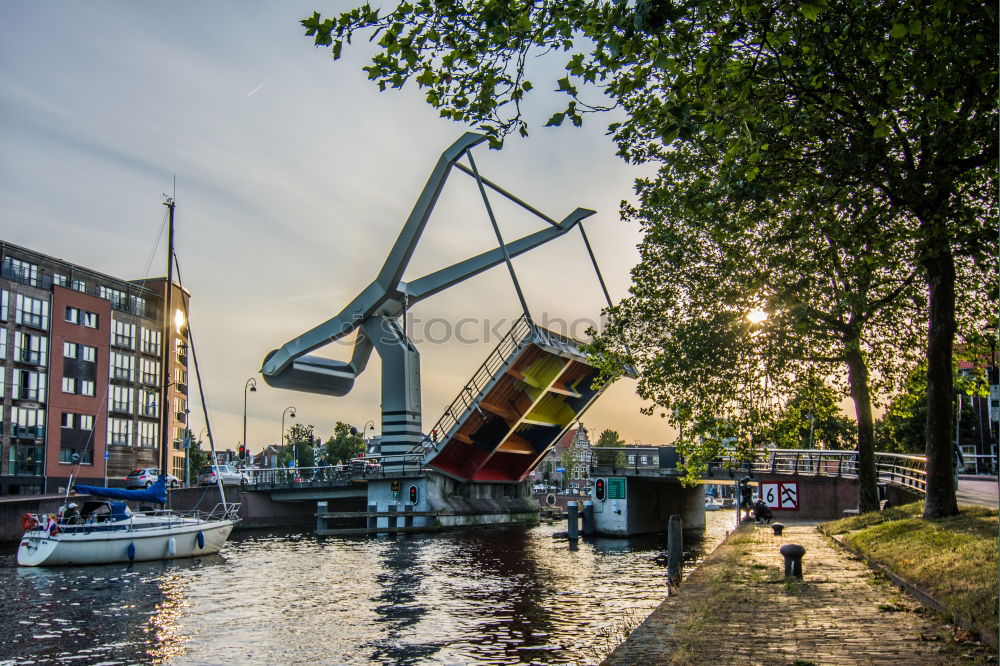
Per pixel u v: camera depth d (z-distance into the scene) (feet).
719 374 75.61
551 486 405.18
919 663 25.72
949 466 57.00
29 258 181.27
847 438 212.02
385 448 166.71
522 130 35.76
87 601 68.80
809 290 64.23
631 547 119.85
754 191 43.45
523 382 147.43
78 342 191.62
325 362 172.24
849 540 62.08
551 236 170.40
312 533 162.71
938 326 55.77
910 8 35.63
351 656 46.19
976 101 39.75
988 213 46.85
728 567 53.67
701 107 33.42
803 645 28.84
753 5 31.94
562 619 56.49
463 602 65.21
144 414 217.15
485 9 33.30
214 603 67.10
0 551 115.65
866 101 38.91
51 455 180.86
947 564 39.63
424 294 168.35
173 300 236.02
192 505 168.96
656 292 79.20
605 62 33.27
